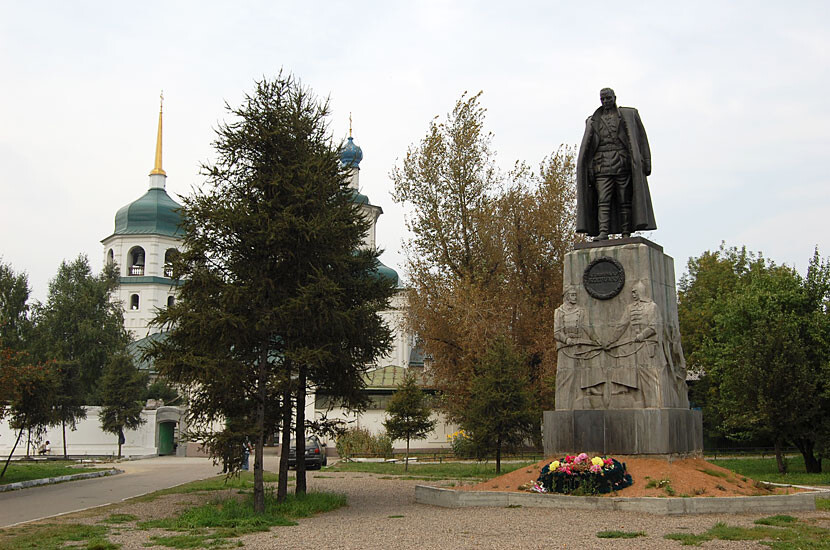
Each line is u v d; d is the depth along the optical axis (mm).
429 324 43688
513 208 45969
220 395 18703
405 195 45719
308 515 18016
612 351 19828
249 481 29047
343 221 20703
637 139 21188
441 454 48750
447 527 14961
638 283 19891
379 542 13266
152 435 58750
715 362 38219
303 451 21531
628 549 12000
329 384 21578
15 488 27281
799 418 28859
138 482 30312
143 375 59344
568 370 20250
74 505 21266
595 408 19750
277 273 19750
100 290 69375
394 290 22688
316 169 20109
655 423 18719
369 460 46594
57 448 57781
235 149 19734
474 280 43625
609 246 20422
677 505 16219
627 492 17328
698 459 19875
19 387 30125
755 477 28031
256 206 19453
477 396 32312
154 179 85750
